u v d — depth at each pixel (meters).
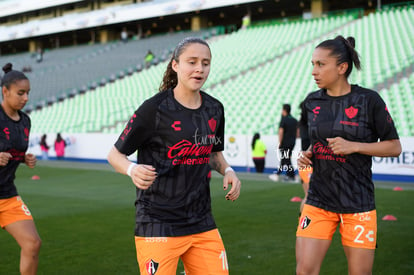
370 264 2.53
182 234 2.20
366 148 2.45
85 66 29.52
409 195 7.67
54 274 3.77
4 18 46.84
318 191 2.66
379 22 21.00
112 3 38.75
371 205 2.55
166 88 2.45
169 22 36.66
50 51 38.53
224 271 2.26
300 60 18.70
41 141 16.66
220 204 7.02
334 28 22.39
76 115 20.27
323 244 2.62
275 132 12.92
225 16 34.31
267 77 17.75
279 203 7.02
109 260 4.16
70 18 38.78
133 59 28.14
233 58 21.53
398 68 15.40
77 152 16.17
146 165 2.09
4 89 3.05
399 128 11.30
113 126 17.67
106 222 5.87
